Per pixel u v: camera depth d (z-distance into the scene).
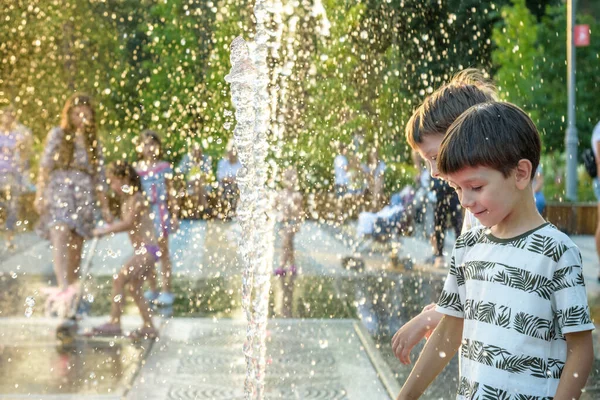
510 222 2.06
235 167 10.02
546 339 1.99
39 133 12.89
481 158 1.96
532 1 20.09
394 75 8.40
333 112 8.98
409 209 8.95
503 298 2.02
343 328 5.28
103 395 3.82
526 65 16.69
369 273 7.63
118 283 5.26
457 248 2.20
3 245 9.03
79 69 14.31
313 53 8.48
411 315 5.79
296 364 4.36
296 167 8.95
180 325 5.33
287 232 7.66
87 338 4.93
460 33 8.03
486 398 2.00
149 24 14.55
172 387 3.96
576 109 17.72
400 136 9.21
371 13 8.27
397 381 4.08
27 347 4.70
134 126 14.12
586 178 15.59
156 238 5.89
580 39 15.71
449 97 2.32
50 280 6.96
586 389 3.97
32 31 13.47
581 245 10.55
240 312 5.82
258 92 3.25
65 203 5.84
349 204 9.66
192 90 14.13
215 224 9.95
